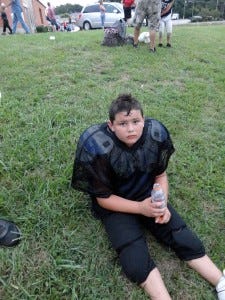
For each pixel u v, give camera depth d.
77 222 2.51
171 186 2.94
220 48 7.70
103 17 16.06
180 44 7.71
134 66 5.60
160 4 6.27
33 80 4.65
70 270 2.17
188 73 5.60
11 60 5.70
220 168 3.22
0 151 3.09
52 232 2.42
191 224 2.60
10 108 3.81
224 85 5.14
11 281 2.09
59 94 4.24
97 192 2.24
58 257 2.23
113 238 2.17
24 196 2.67
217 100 4.58
